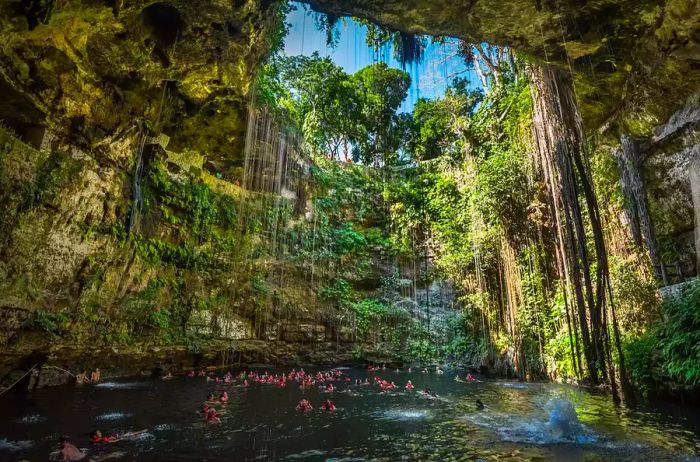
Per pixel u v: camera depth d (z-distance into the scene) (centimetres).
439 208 2050
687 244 1053
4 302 841
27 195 884
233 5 848
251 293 1627
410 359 1769
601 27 812
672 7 748
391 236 2148
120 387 1003
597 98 1059
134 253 1243
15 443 542
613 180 1188
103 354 1095
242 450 550
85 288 1060
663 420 706
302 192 2058
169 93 1219
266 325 1627
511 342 1442
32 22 754
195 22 896
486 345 1608
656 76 907
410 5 796
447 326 1830
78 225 1033
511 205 1450
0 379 856
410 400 959
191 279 1455
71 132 993
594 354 770
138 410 771
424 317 1898
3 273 847
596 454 543
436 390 1122
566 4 768
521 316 1388
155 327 1268
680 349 785
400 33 935
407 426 705
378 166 2517
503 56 1827
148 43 951
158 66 1024
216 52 1013
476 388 1159
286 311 1702
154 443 571
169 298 1359
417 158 2477
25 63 819
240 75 1124
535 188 1368
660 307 924
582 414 752
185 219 1494
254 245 1717
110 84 1015
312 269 1900
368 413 812
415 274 2038
